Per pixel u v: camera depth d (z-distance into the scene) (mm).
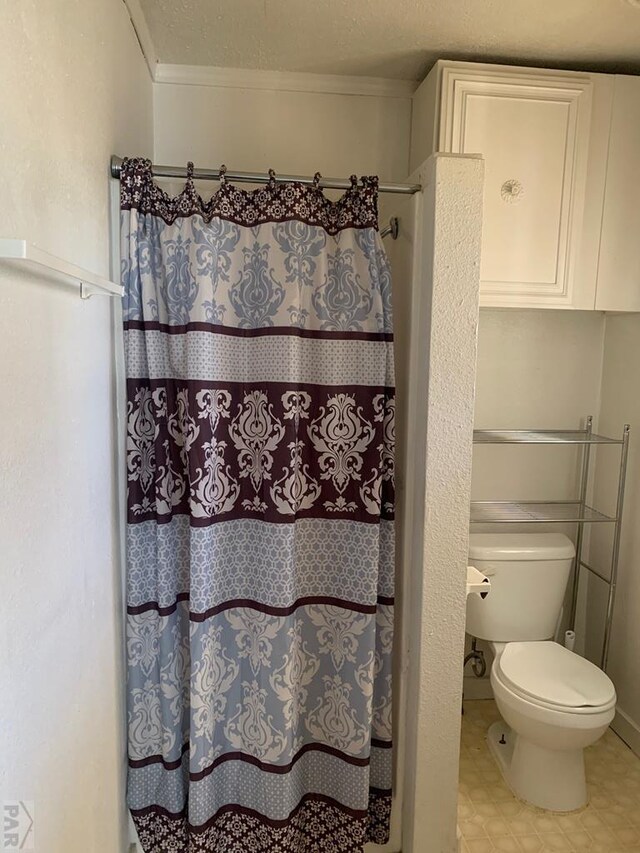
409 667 1590
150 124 1876
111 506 1340
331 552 1557
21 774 826
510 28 1670
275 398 1432
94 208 1207
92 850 1193
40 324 897
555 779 1868
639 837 1769
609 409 2287
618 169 1930
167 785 1500
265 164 2016
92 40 1180
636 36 1717
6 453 774
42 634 906
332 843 1615
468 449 1471
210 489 1423
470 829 1787
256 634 1507
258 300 1452
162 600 1448
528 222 1875
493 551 2090
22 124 825
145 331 1398
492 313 2270
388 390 1507
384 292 1479
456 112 1802
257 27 1670
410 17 1607
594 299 1965
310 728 1619
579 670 1927
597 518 2205
